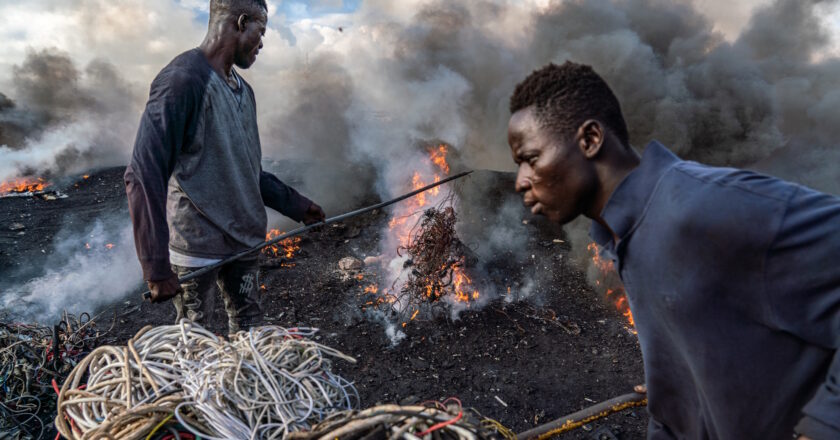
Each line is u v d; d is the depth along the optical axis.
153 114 2.14
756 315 0.96
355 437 1.07
